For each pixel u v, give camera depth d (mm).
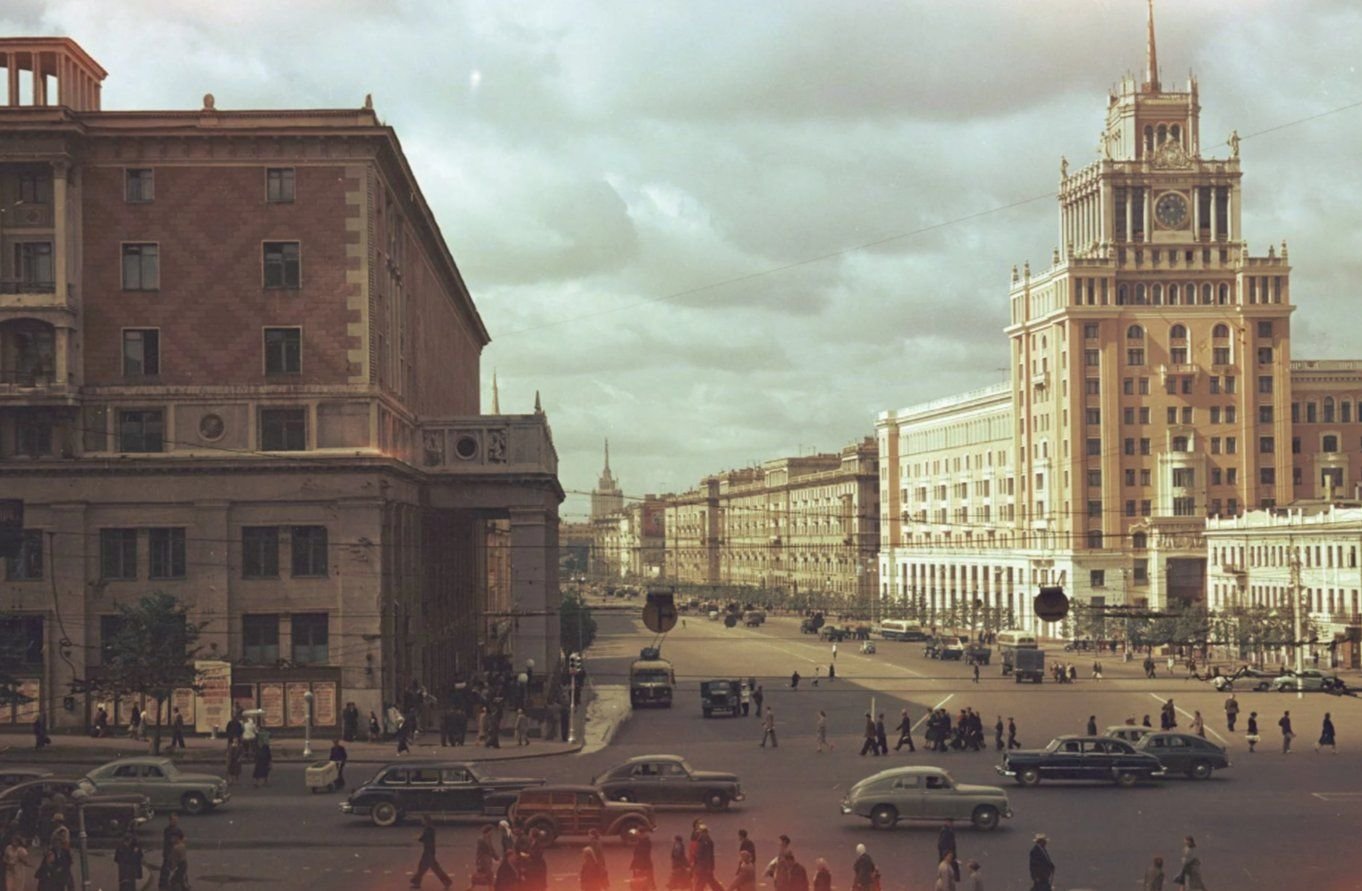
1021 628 176250
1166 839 44688
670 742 71500
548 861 41875
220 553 66500
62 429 66688
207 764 59344
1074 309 166625
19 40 67562
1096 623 147000
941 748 67438
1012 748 66750
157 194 67188
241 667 66188
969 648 133250
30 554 66500
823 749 67000
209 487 66688
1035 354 177000
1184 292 168375
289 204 67438
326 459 66312
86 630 66250
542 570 79500
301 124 66625
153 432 67250
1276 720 80750
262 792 53094
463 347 127250
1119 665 127688
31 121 65125
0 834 41875
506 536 143375
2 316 65562
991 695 98188
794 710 89812
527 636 79375
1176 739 58000
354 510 66750
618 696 102250
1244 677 102500
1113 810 50125
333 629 66500
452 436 80000
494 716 65562
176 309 67188
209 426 67000
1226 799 52594
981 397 195375
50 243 66500
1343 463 172625
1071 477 167125
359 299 67375
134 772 48562
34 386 65812
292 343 67375
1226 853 42500
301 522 66750
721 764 62219
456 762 47594
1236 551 145625
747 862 32344
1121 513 166625
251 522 66750
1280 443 167375
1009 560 181375
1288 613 121812
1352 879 39000
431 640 82125
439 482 79562
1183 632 127312
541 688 79312
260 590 66625
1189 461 164500
